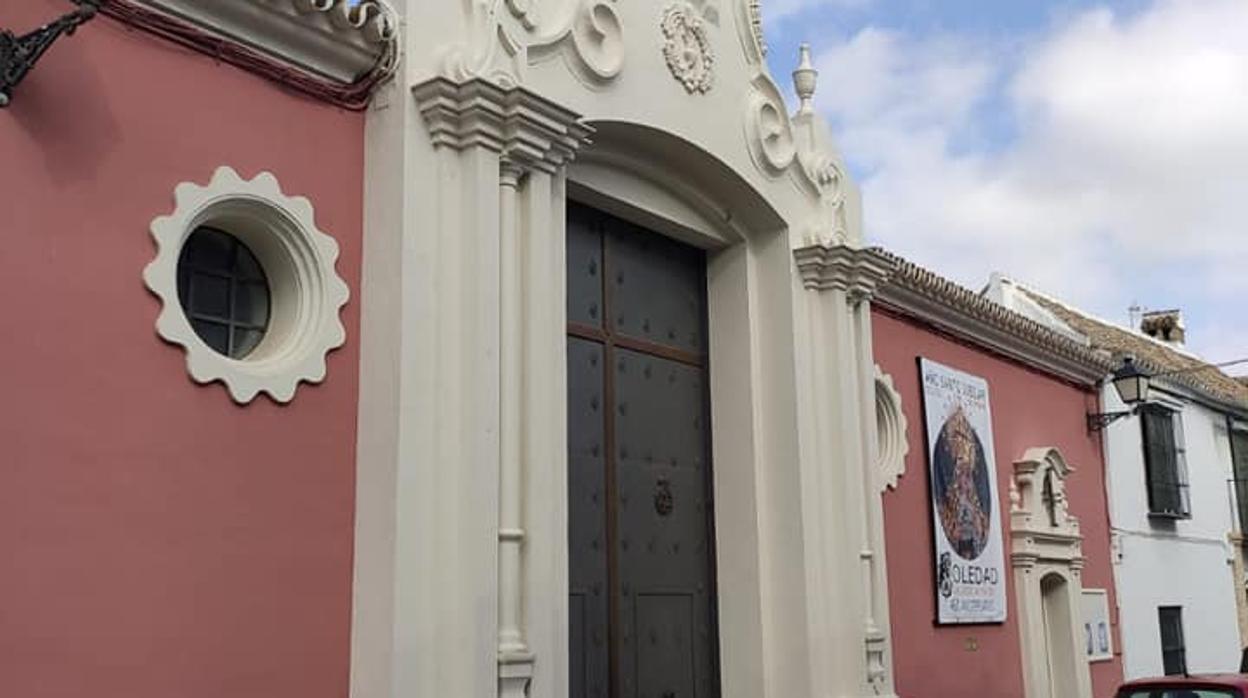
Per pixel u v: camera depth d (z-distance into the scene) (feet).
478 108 23.82
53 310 18.65
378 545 21.99
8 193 18.37
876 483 34.68
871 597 33.58
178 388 20.10
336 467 22.27
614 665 29.30
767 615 32.53
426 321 23.03
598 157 29.63
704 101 31.27
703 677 32.45
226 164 21.36
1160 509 60.44
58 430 18.47
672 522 32.19
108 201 19.58
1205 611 64.49
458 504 22.81
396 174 23.22
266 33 22.20
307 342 22.17
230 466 20.62
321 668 21.45
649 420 31.96
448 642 22.25
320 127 23.07
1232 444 71.10
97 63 19.79
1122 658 54.39
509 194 24.57
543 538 24.07
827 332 34.42
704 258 35.04
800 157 34.71
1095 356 54.95
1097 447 56.13
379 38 23.41
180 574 19.69
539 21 26.43
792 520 32.65
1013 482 47.96
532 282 24.76
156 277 19.99
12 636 17.61
